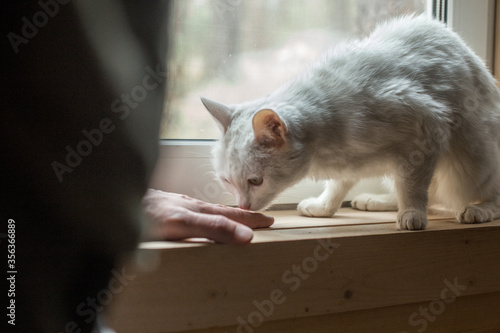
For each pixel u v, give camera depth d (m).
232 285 0.75
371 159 0.88
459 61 0.94
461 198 0.96
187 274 0.73
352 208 1.04
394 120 0.86
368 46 0.93
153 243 0.74
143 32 0.56
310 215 0.95
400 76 0.89
